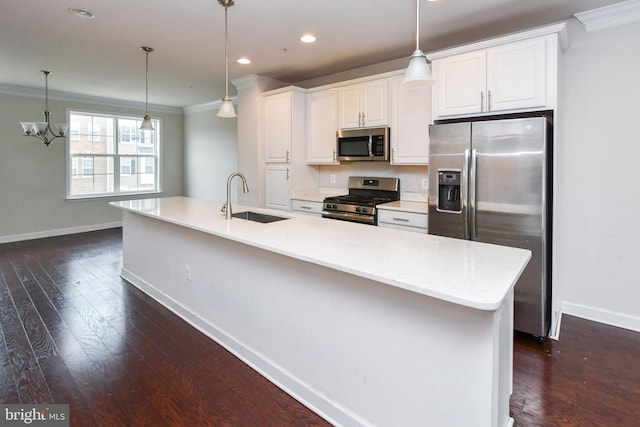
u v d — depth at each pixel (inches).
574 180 116.0
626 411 72.9
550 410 73.3
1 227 220.1
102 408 73.1
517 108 106.7
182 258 115.8
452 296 47.3
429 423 57.4
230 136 261.0
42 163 233.5
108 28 125.3
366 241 76.8
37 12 112.8
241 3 106.7
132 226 147.3
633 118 106.0
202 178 287.9
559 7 107.1
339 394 69.3
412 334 58.2
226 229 89.0
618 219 110.0
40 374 84.5
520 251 69.3
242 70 178.2
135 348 97.3
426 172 153.6
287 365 79.7
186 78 194.7
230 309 96.3
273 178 185.8
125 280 153.7
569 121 115.8
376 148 151.0
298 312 76.4
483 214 109.0
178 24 121.8
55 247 210.1
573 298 119.1
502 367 60.2
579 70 113.3
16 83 208.5
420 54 77.2
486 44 110.3
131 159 277.0
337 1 105.2
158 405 74.2
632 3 102.0
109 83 206.8
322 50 147.3
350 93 159.9
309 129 179.2
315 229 89.4
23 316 116.5
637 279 108.1
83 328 108.7
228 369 87.9
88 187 256.2
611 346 99.2
